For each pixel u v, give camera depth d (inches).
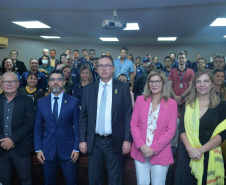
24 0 159.8
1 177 85.5
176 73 149.0
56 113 83.0
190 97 70.8
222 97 110.2
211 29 250.5
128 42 386.3
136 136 72.4
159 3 161.0
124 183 97.8
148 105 73.7
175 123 71.3
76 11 187.0
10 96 86.2
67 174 83.7
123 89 77.7
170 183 91.9
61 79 83.5
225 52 370.6
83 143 78.4
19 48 350.3
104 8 175.6
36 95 130.0
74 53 277.1
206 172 65.4
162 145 68.4
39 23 238.4
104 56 77.5
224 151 77.2
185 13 187.0
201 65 163.0
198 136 66.2
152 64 140.6
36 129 85.0
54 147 82.5
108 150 76.2
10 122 85.0
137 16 197.9
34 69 163.5
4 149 84.8
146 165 73.6
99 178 79.2
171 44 402.6
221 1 153.6
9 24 241.9
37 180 103.3
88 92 79.7
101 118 75.8
